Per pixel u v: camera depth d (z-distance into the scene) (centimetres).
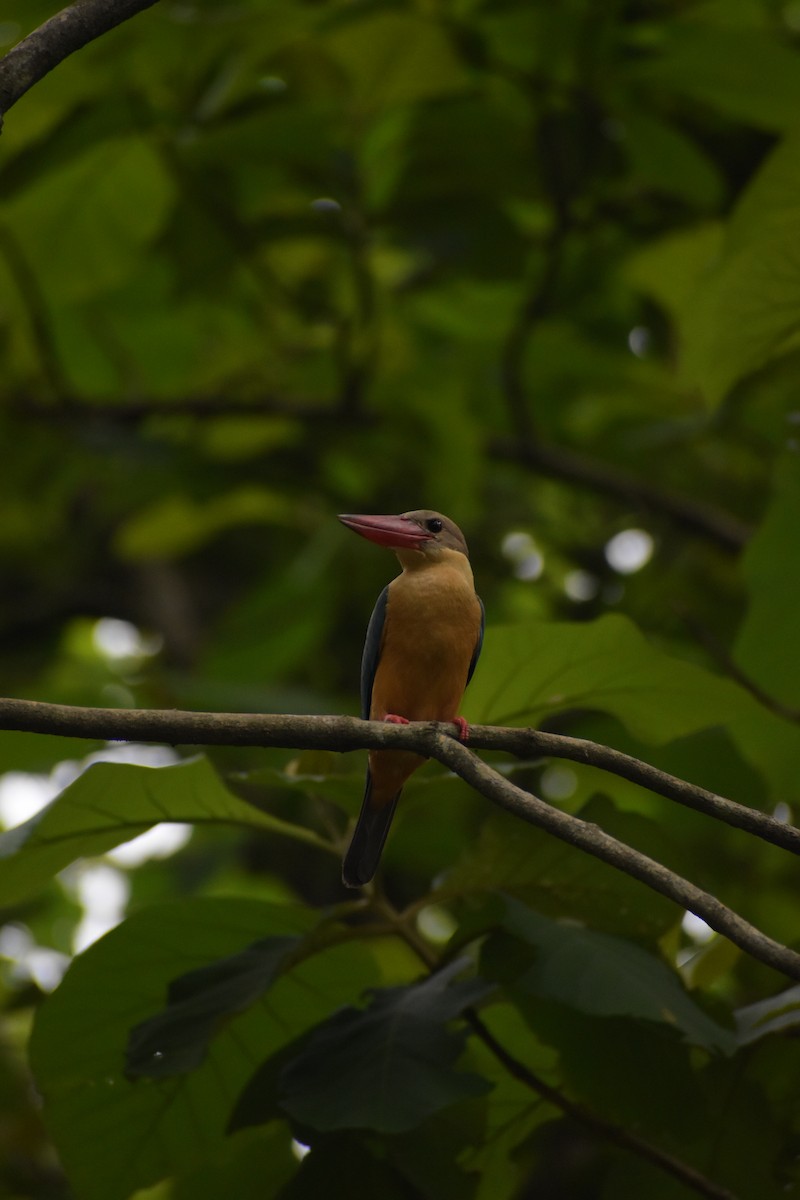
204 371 1483
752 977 848
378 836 720
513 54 1109
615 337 1534
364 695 952
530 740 629
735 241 816
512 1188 755
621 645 704
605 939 633
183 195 1190
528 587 1686
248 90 1091
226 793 653
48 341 1321
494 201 1256
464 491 1383
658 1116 654
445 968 666
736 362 898
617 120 1135
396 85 1077
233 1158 732
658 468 1562
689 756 1205
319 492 1565
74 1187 705
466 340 1527
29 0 988
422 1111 570
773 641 938
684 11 1105
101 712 572
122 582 2047
